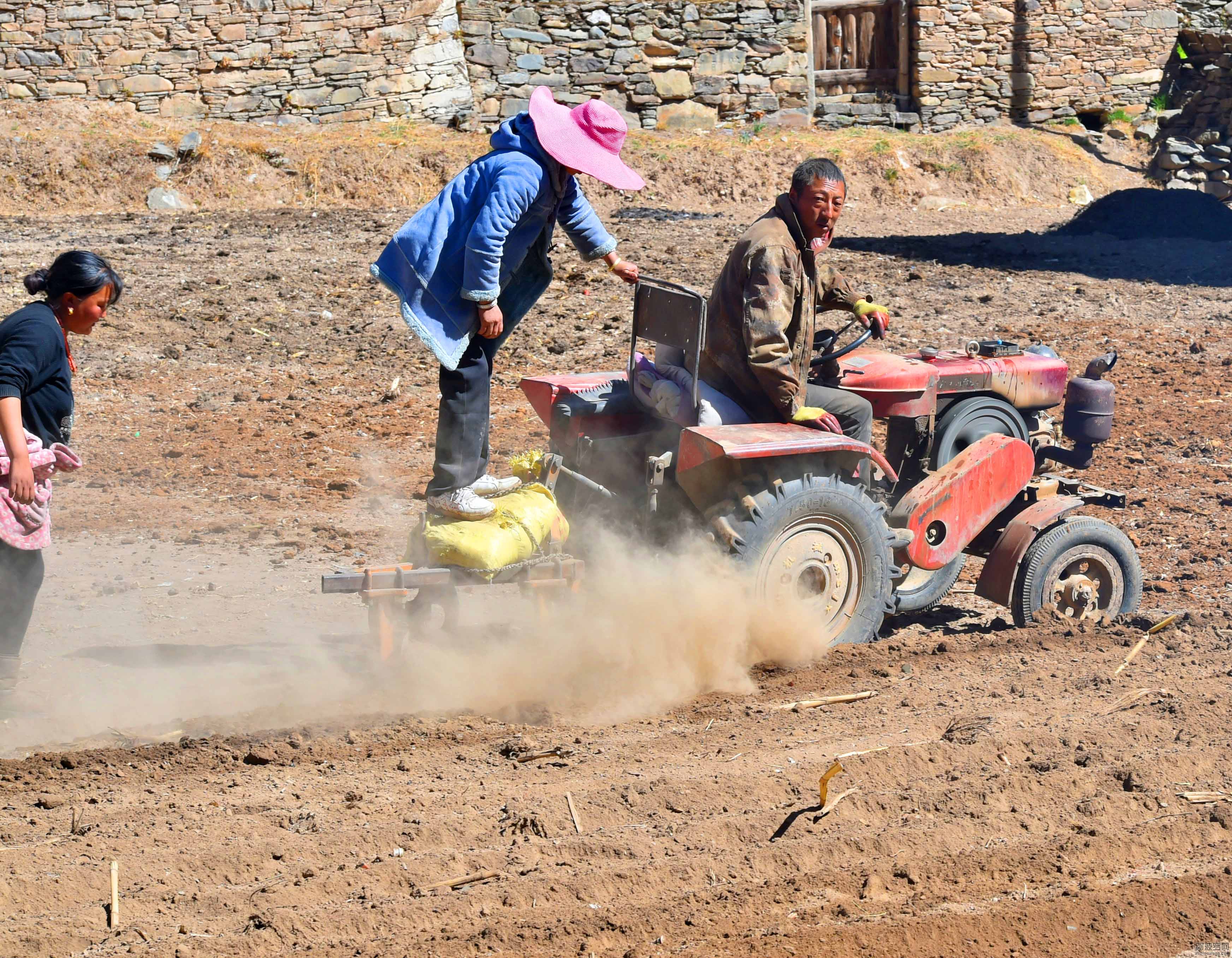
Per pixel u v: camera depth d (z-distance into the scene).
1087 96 48.84
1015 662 11.17
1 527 9.27
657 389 11.08
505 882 7.60
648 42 44.72
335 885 7.48
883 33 47.59
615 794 8.58
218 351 23.50
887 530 11.27
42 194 36.16
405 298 9.80
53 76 38.47
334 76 41.25
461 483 10.24
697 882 7.69
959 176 43.97
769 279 10.51
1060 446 13.65
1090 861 7.98
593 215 10.73
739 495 10.78
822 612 11.26
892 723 9.91
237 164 38.28
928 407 12.27
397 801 8.52
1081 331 26.41
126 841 7.91
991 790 8.74
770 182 41.97
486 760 9.25
